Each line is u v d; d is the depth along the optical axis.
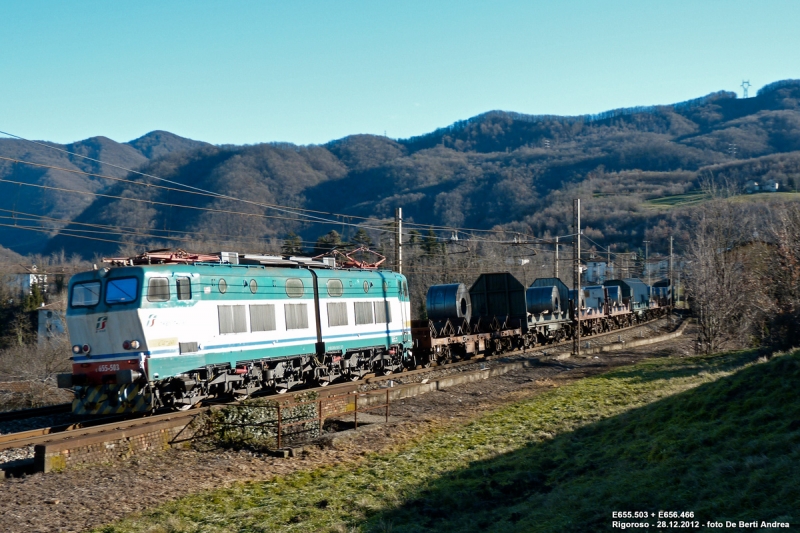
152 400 16.53
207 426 15.56
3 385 38.03
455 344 32.06
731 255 39.22
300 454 14.91
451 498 11.80
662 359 32.03
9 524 9.89
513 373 28.91
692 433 12.64
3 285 57.34
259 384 20.50
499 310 37.75
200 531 10.05
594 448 14.43
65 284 61.84
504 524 10.34
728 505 8.61
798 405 11.94
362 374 25.47
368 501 11.59
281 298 21.08
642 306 63.31
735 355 29.66
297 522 10.55
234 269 19.53
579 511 9.95
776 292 30.16
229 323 19.02
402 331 27.69
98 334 16.97
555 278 44.47
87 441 13.09
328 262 24.20
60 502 10.95
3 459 13.05
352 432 16.75
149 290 16.78
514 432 17.09
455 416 19.73
